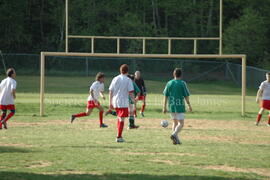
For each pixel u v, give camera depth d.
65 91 86.19
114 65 105.50
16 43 114.75
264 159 26.59
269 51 112.12
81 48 90.38
